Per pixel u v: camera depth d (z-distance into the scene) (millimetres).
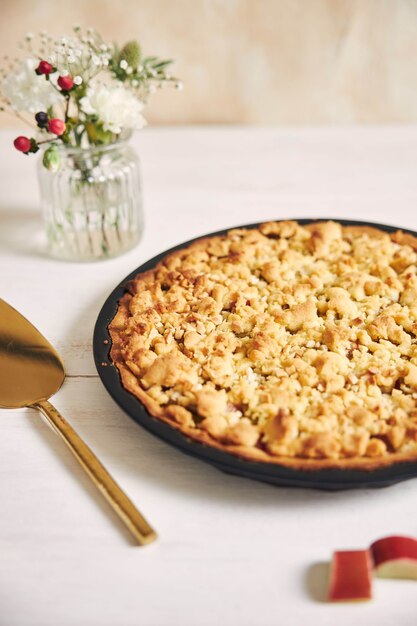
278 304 637
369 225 712
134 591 479
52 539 505
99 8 908
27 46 926
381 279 657
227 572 486
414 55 931
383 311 622
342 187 838
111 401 590
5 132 957
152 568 489
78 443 543
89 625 465
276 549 496
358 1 899
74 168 703
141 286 646
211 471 539
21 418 583
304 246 695
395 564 475
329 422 530
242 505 520
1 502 527
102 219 720
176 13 911
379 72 944
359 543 499
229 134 952
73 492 532
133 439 561
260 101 965
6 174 870
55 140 697
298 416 538
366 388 558
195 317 617
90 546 501
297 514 514
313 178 856
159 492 527
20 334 635
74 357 629
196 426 535
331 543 499
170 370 563
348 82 951
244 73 947
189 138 944
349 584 467
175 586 480
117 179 714
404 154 894
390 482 495
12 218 798
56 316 671
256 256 685
